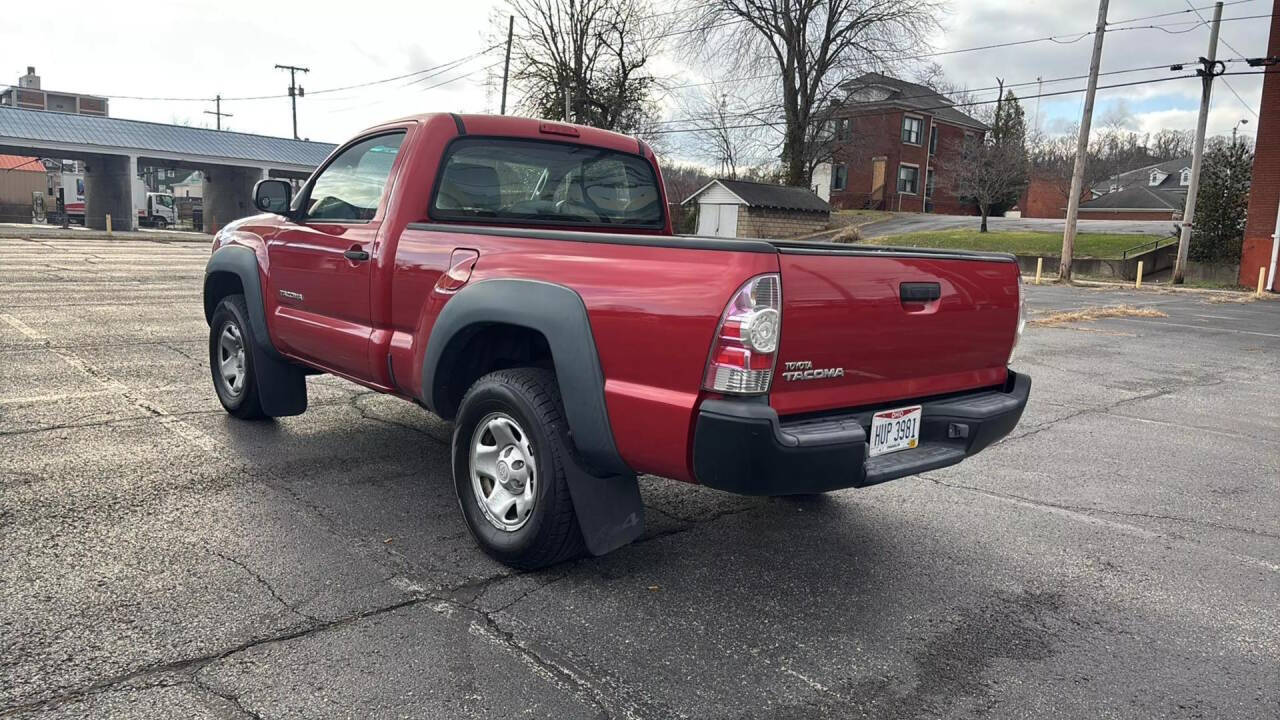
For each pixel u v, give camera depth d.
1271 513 4.71
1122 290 23.38
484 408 3.51
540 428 3.25
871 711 2.57
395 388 4.15
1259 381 9.32
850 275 3.00
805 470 2.83
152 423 5.46
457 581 3.34
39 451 4.76
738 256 2.75
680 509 4.38
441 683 2.60
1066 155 62.44
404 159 4.13
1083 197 64.31
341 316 4.41
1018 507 4.64
